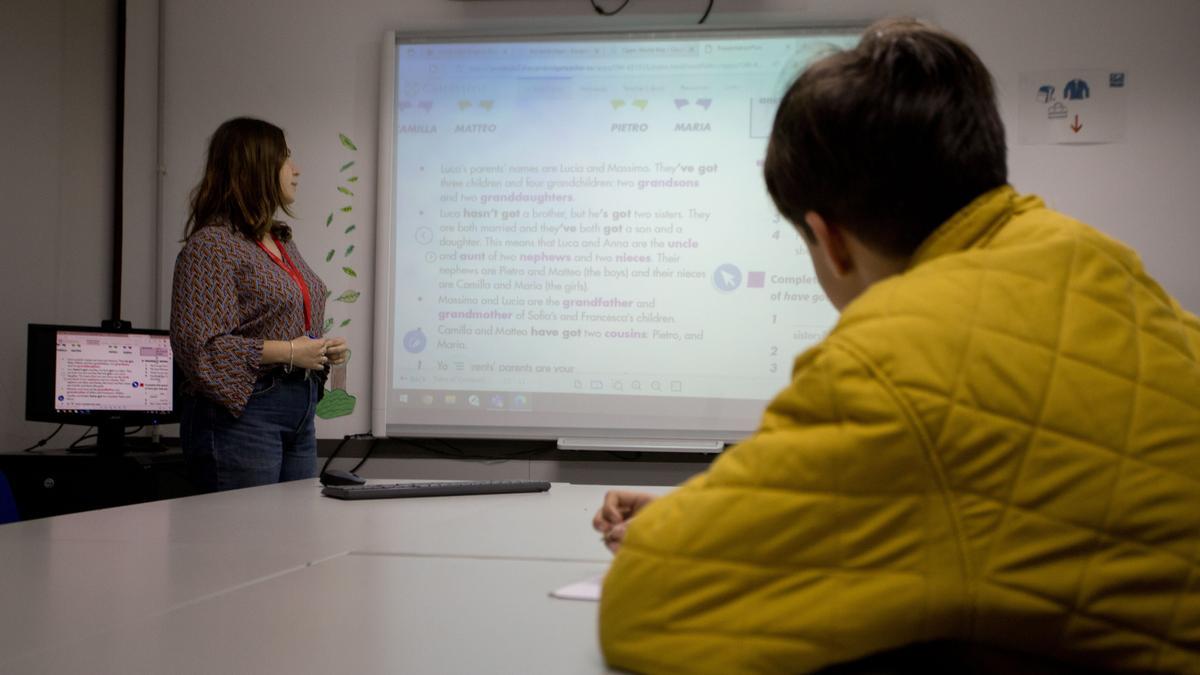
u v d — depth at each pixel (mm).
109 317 3475
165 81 3510
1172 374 573
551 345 3357
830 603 540
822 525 547
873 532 541
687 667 562
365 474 3414
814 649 543
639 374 3328
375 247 3424
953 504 540
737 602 561
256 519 1291
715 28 3299
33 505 2689
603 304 3342
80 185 3393
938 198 634
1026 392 544
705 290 3311
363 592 832
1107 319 583
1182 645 520
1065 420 541
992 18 3203
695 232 3314
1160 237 3156
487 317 3377
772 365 3285
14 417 3199
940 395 542
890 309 583
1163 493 529
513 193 3371
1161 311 623
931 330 561
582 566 964
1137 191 3164
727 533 563
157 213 3502
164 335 3082
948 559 534
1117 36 3168
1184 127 3148
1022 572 528
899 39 659
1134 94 3164
